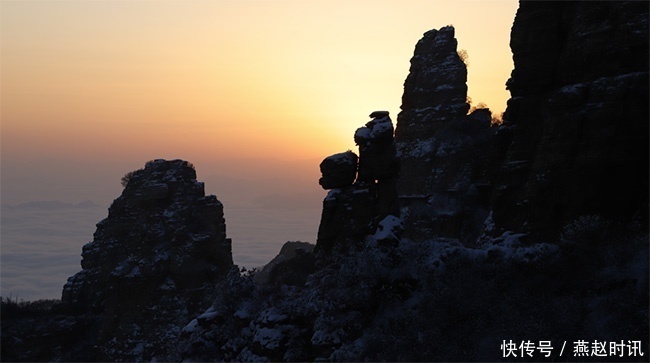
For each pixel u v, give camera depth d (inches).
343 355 1883.6
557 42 2331.4
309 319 2052.2
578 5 2267.5
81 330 3742.6
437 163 3538.4
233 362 2098.9
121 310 3730.3
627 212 2074.3
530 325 1728.6
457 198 3282.5
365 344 1904.5
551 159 2194.9
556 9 2327.8
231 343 2150.6
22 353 3474.4
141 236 3902.6
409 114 3941.9
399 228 2245.3
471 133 3617.1
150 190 3954.2
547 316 1763.0
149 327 3651.6
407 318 1923.0
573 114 2167.8
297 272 2849.4
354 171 2372.0
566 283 1882.4
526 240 2199.8
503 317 1820.9
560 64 2288.4
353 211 2300.7
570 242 1977.1
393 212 2369.6
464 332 1819.6
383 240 2177.7
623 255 1862.7
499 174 2415.1
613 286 1784.0
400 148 3882.9
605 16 2192.4
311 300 2057.1
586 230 1969.7
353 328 1969.7
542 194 2203.5
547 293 1873.8
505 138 2519.7
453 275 1996.8
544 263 1963.6
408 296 2046.0
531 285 1921.8
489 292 1931.6
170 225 3887.8
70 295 3996.1
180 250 3816.4
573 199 2133.4
